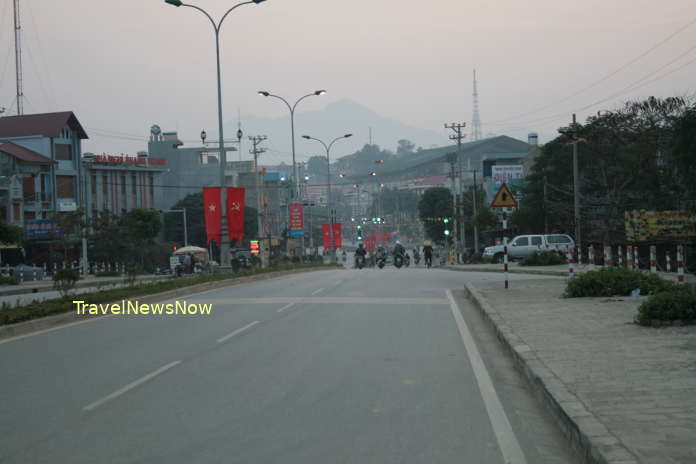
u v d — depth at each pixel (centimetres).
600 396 654
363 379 824
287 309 1655
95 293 1966
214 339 1180
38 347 1146
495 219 5759
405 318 1438
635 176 3956
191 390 776
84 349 1105
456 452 544
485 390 762
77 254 5972
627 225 3238
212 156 9862
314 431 603
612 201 4122
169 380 834
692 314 1088
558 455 541
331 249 6725
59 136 6128
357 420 639
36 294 2947
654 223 3181
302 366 913
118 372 895
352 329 1274
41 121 6138
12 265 5434
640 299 1495
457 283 2488
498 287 1989
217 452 548
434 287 2292
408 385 789
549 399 667
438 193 9338
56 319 1478
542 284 2061
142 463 524
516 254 4334
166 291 2142
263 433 599
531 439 583
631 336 1011
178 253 5722
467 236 8519
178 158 9131
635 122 3962
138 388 792
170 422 639
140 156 8356
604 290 1602
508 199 1945
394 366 906
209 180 9188
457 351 1023
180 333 1269
